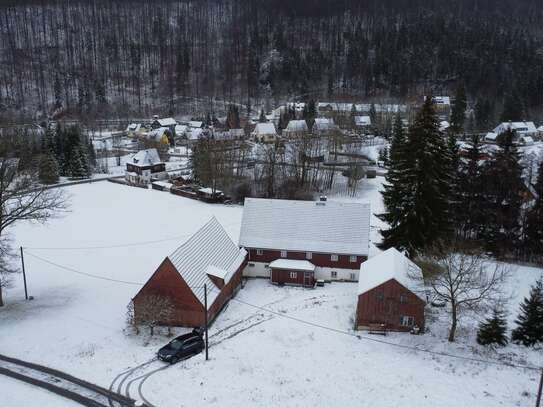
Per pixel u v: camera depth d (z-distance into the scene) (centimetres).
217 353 3731
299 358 3628
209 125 17175
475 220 6144
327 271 5381
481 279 4272
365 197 8619
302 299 4834
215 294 4406
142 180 10569
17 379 3434
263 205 5653
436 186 5097
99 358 3728
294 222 5525
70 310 4606
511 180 6162
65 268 5706
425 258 4706
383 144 13062
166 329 4222
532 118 17075
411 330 4072
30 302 4803
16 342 3978
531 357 3628
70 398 3194
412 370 3450
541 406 3003
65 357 3744
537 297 3881
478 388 3212
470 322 4247
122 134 17112
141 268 5703
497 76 19850
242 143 10825
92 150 12225
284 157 10225
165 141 14588
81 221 7481
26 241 6606
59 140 11075
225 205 8456
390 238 5391
